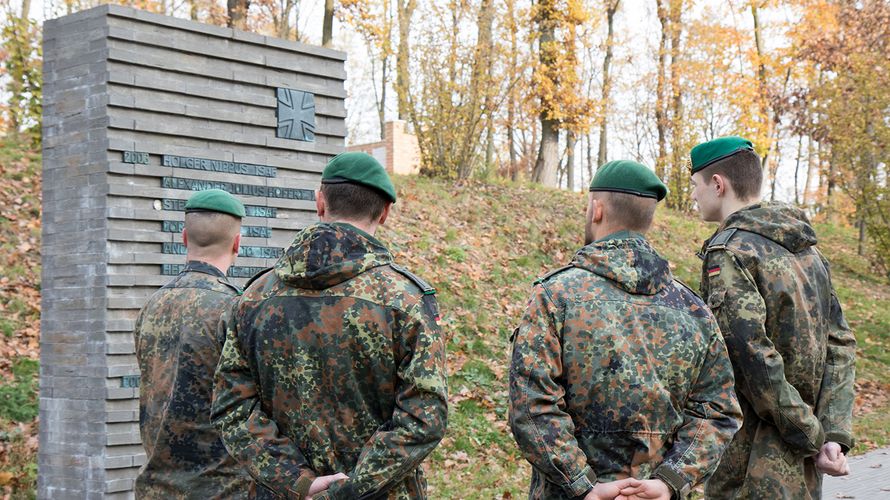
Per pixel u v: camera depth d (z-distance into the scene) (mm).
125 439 4875
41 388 5090
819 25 22828
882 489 7195
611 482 2408
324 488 2326
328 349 2422
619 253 2605
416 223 12758
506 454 7625
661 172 22438
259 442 2412
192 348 3293
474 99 16016
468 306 10523
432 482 6758
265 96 5582
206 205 3570
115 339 4867
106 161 4875
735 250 3148
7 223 9414
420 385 2373
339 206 2545
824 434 3162
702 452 2467
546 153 21453
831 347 3369
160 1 16953
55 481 4988
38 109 11547
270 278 2557
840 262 19281
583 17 20016
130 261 4926
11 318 8031
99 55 4941
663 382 2506
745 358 3041
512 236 13586
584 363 2490
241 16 18094
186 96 5230
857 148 17266
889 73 16906
